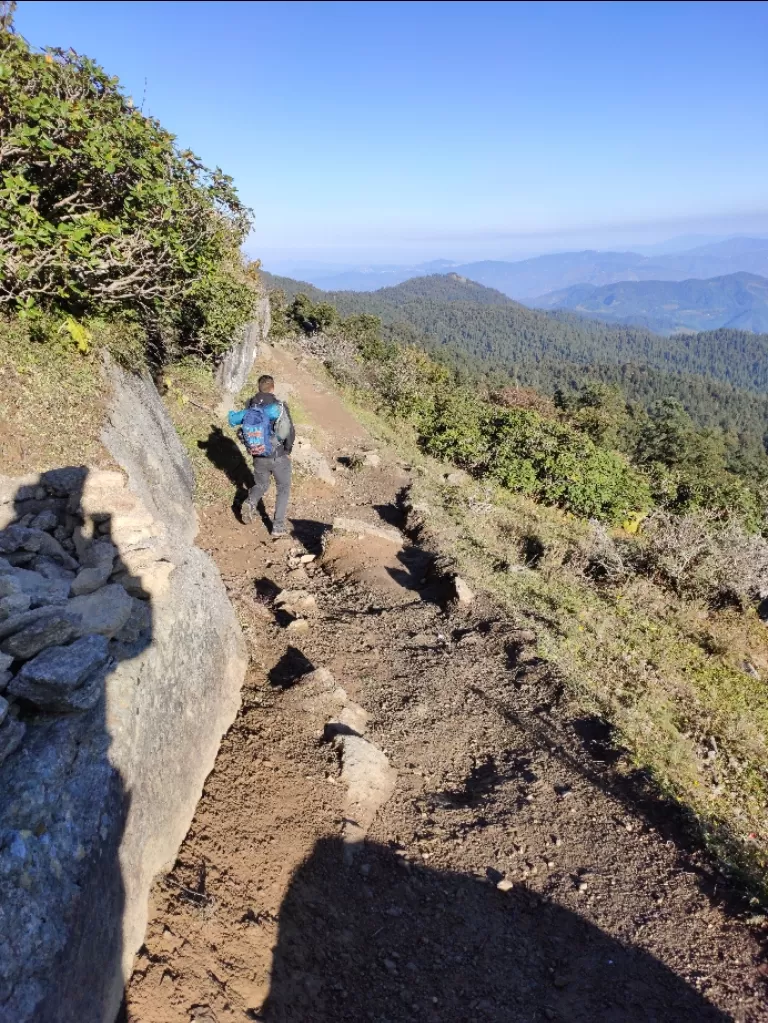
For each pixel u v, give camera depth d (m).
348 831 3.27
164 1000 2.12
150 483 4.82
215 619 3.68
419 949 2.86
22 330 4.59
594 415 37.09
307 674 4.29
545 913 3.17
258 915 2.63
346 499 9.94
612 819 3.78
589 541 8.97
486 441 14.63
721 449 53.09
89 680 2.31
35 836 1.83
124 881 2.17
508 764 4.21
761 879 3.40
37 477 3.41
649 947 2.99
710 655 6.51
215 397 10.63
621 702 5.04
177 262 5.46
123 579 3.01
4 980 1.54
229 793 3.15
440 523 8.78
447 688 4.91
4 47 4.28
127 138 4.66
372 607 6.07
